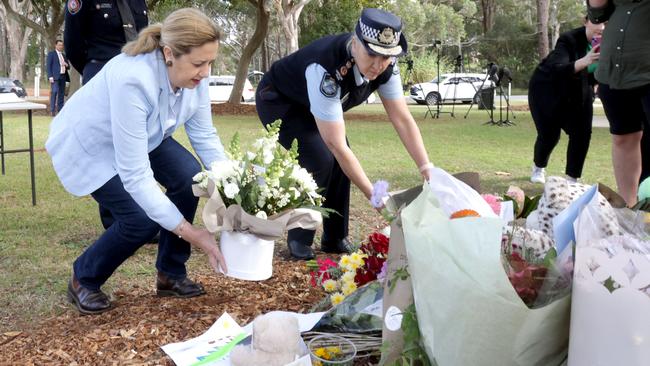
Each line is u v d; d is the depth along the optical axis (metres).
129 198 3.10
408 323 2.09
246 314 3.23
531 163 8.59
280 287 3.62
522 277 1.87
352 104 3.61
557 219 2.04
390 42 3.20
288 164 3.12
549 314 1.83
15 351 2.84
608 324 1.72
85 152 3.08
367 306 2.60
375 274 2.82
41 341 2.93
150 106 2.96
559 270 1.89
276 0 24.64
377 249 2.86
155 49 2.98
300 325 2.70
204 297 3.46
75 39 5.08
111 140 3.08
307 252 4.16
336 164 4.09
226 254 3.01
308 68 3.52
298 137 3.94
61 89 17.70
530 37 52.06
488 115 19.17
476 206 2.11
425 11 60.44
